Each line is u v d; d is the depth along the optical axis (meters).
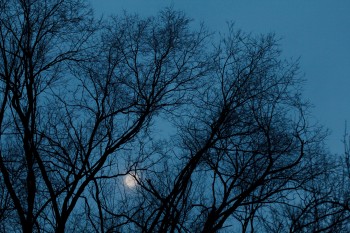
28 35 12.11
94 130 11.89
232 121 12.04
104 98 12.27
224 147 12.08
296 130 10.95
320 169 11.63
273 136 11.77
